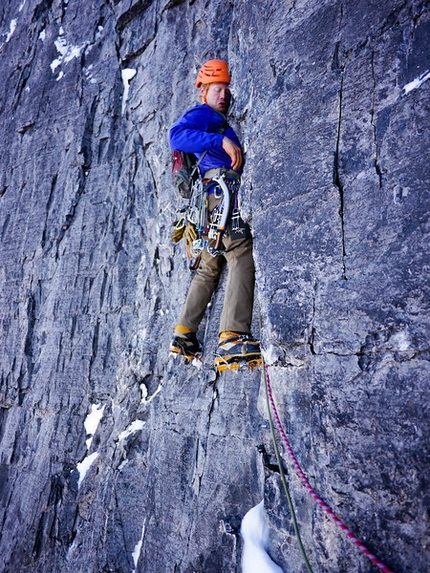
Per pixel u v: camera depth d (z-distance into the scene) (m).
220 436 3.24
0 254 6.75
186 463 3.43
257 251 2.59
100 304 5.37
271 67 2.79
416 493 1.74
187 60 4.98
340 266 2.15
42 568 4.51
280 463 2.24
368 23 2.30
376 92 2.19
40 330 5.91
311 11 2.61
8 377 6.03
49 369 5.55
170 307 4.38
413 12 2.11
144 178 5.36
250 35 3.07
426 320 1.83
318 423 2.12
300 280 2.31
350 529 1.90
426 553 1.68
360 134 2.21
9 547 4.90
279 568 2.30
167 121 5.07
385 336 1.95
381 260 2.01
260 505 2.73
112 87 6.14
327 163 2.30
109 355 5.11
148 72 5.62
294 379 2.31
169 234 4.66
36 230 6.34
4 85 7.89
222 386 3.38
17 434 5.66
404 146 2.03
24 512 5.00
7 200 7.02
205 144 2.96
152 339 4.54
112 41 6.39
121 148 5.83
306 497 2.16
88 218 5.82
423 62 2.03
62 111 6.64
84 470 4.79
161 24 5.63
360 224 2.12
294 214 2.41
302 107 2.51
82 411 5.12
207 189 3.02
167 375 3.94
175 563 3.14
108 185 5.78
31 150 6.91
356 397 1.99
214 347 3.47
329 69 2.43
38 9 7.73
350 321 2.07
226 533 2.78
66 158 6.33
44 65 7.26
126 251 5.34
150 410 4.28
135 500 4.01
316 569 2.03
